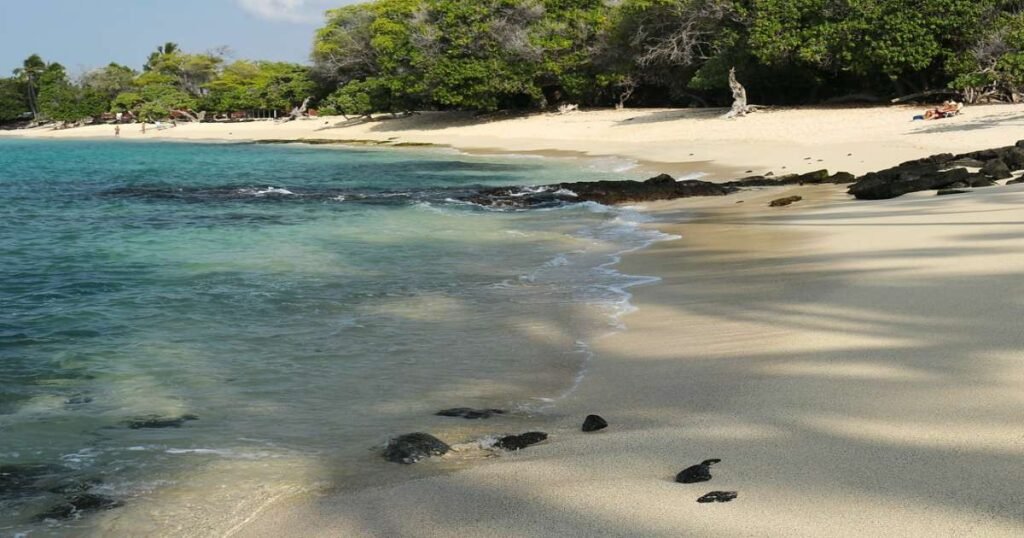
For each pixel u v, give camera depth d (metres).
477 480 4.59
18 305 10.21
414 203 20.95
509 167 34.81
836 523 3.62
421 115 75.12
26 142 84.44
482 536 3.86
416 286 10.87
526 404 6.27
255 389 6.93
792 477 4.16
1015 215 12.41
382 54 72.56
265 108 106.56
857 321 7.31
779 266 10.52
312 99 101.00
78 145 74.00
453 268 12.12
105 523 4.51
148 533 4.38
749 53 48.38
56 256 13.85
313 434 5.83
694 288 9.83
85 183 30.64
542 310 9.28
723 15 49.41
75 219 19.05
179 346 8.30
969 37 41.12
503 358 7.54
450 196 22.00
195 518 4.52
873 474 4.09
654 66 58.16
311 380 7.12
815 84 50.31
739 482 4.16
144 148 65.12
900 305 7.66
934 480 3.94
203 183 29.86
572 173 30.83
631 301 9.48
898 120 37.75
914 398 5.18
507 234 15.49
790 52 45.78
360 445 5.55
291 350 8.05
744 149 34.59
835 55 44.50
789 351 6.64
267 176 33.03
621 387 6.39
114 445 5.73
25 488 5.04
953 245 10.42
